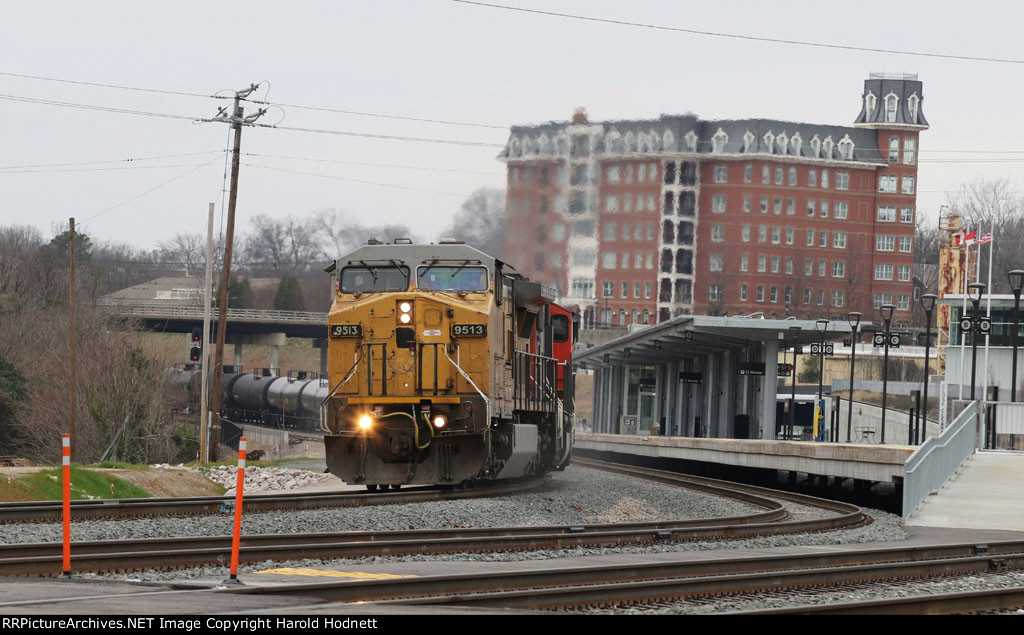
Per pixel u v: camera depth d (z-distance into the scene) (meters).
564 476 81.31
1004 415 118.00
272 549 34.31
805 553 40.28
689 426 158.12
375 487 60.41
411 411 58.50
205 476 81.06
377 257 60.41
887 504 78.88
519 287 64.88
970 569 41.41
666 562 35.09
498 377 60.25
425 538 40.69
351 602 26.06
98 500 48.88
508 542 40.44
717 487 85.31
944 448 76.56
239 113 106.88
